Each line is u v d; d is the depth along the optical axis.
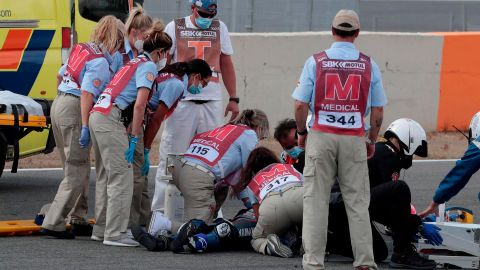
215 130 31.02
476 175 47.97
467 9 95.38
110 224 29.48
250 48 57.09
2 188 41.84
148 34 29.36
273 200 28.23
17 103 38.09
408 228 27.03
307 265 24.67
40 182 43.75
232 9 67.75
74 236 30.94
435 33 61.47
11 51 42.88
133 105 29.25
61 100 30.58
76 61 30.33
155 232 29.31
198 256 28.12
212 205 30.34
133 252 28.58
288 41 57.53
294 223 28.47
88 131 29.56
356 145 24.66
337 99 24.52
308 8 68.81
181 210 31.52
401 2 96.44
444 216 30.22
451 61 60.38
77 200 31.55
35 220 32.19
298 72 57.78
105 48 30.17
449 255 27.53
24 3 43.12
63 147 31.27
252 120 31.33
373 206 26.98
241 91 57.03
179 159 30.55
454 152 54.66
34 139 40.81
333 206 27.58
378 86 24.95
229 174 30.56
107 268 26.19
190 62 30.20
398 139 28.19
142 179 31.36
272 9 68.62
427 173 47.91
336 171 24.94
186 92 31.20
